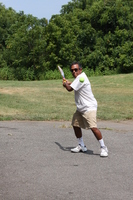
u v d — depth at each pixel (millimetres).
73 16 38438
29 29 32531
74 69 6020
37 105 13531
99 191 4426
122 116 11492
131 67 36000
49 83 23125
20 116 10602
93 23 38969
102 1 38844
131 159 5988
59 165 5504
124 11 38062
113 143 7227
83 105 6012
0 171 5156
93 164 5617
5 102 13773
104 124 10008
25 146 6711
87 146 6879
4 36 38844
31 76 31734
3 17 40156
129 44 36125
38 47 31734
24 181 4734
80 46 37094
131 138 7797
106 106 13906
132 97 16969
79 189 4477
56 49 33938
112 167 5480
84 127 6172
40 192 4344
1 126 8852
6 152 6234
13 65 34156
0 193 4289
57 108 12898
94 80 24016
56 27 33625
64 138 7574
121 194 4344
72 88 5953
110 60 35906
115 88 20703
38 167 5375
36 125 9203
